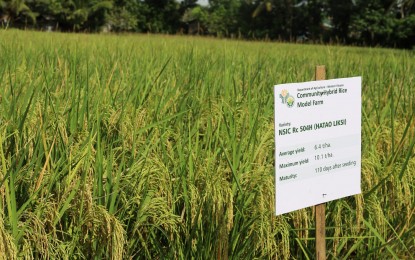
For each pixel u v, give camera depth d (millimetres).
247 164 4414
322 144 4020
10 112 4531
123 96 5789
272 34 63156
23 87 5695
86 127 4648
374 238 4613
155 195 4121
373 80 8492
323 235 4156
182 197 4324
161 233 4328
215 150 4605
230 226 3979
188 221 4113
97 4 60094
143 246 4125
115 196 3842
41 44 13047
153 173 4082
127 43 15617
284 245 4141
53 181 3811
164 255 4117
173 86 6617
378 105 6609
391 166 4777
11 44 11047
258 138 4906
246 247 4133
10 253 3207
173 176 4406
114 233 3586
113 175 4285
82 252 3840
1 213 3367
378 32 53750
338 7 56188
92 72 7492
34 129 4414
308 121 3912
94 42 14664
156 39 20156
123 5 68062
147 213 3949
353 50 19531
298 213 4281
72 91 5312
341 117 4105
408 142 5391
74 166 4086
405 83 8398
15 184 3900
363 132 5496
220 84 7219
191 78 6988
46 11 58062
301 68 10562
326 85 3982
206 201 4027
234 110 5363
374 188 4543
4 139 4051
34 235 3521
